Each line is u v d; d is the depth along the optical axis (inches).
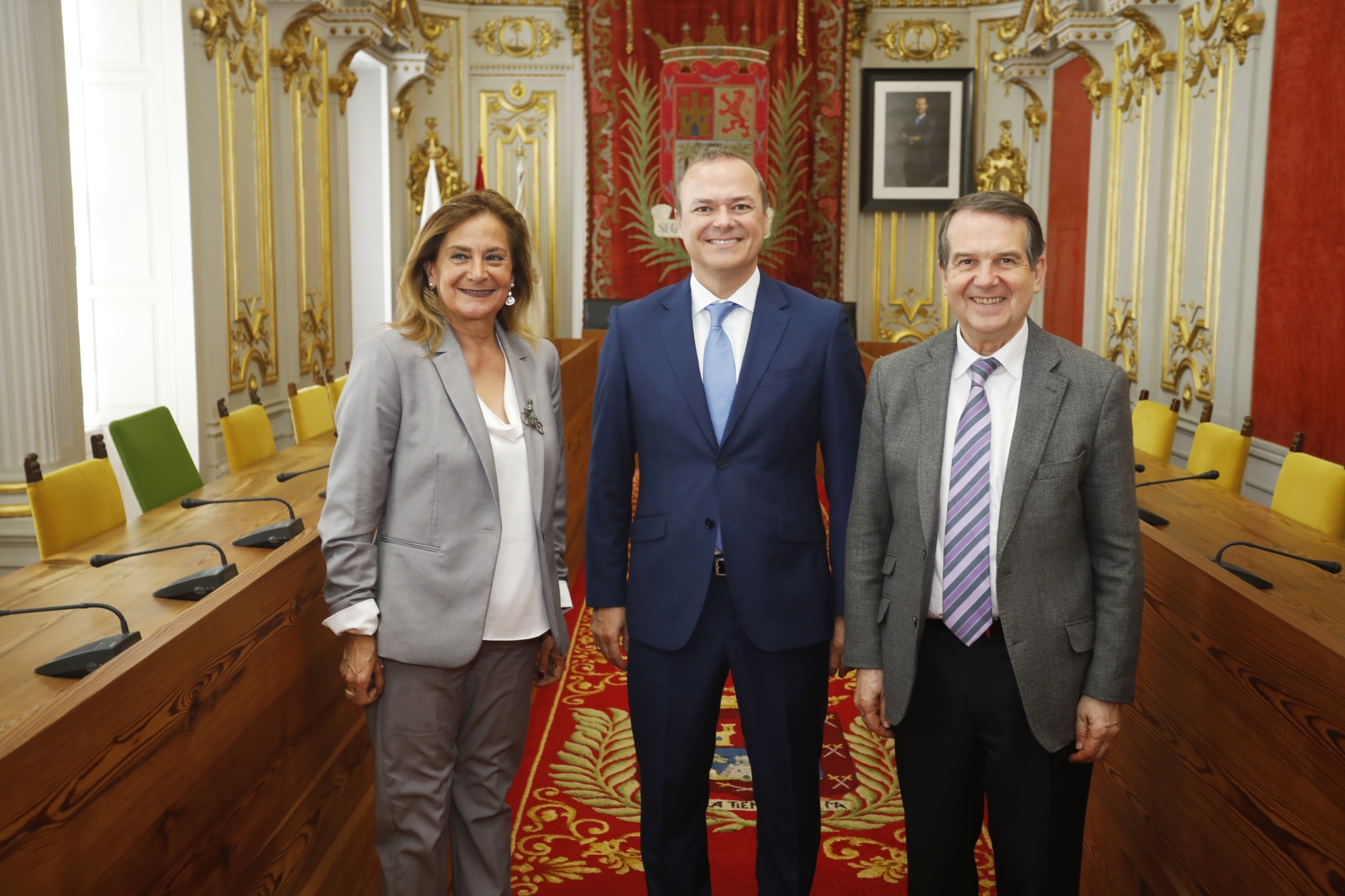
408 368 79.4
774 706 85.2
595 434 88.5
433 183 391.9
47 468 192.5
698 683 85.3
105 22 231.0
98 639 87.3
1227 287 250.5
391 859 80.5
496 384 84.3
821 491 266.1
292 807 80.4
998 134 415.5
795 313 85.7
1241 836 68.5
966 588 72.6
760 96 391.5
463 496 79.4
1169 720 82.3
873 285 429.1
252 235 271.7
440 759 80.1
